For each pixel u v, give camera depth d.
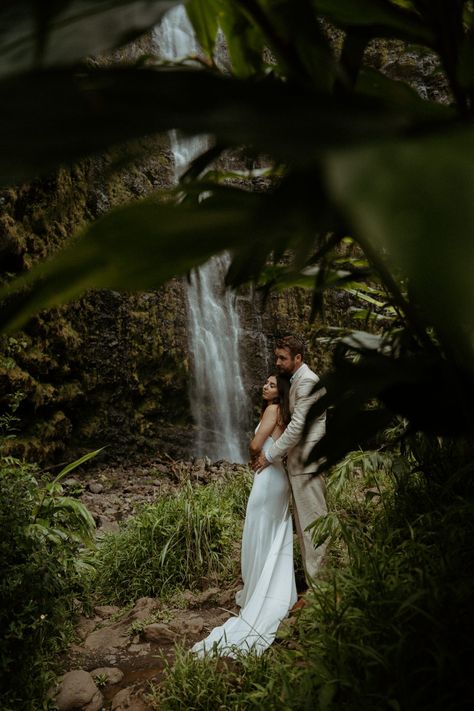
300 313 10.90
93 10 0.41
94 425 8.59
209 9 0.82
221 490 5.52
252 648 2.52
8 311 0.43
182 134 0.40
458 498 2.29
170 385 9.51
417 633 1.66
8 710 2.53
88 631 3.60
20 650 2.75
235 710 2.16
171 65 0.86
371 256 0.79
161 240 0.43
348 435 0.91
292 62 0.64
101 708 2.75
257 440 3.62
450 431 0.90
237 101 0.42
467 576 1.82
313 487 3.51
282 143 0.38
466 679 1.44
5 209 6.94
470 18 0.86
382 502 3.12
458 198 0.28
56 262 0.42
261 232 0.43
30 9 0.43
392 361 0.93
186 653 2.68
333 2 0.69
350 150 0.34
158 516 4.48
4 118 0.38
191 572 4.20
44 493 3.87
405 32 0.71
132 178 9.06
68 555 3.66
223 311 10.51
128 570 4.18
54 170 0.41
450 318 0.26
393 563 2.10
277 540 3.52
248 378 10.65
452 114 0.72
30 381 7.27
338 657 1.75
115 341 8.87
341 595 2.13
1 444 3.67
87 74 0.44
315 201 0.43
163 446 9.30
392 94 0.82
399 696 1.48
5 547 2.89
